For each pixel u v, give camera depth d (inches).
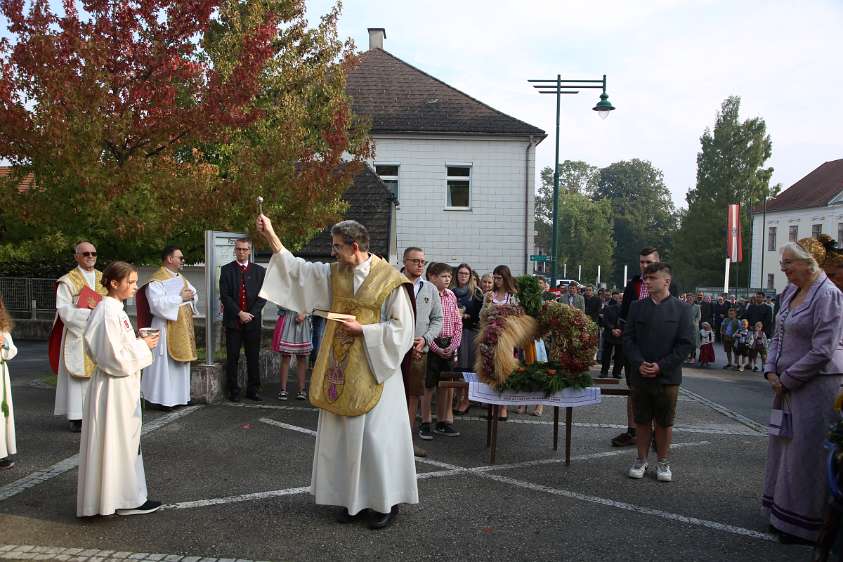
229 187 400.8
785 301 186.5
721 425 320.5
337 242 178.4
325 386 175.8
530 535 173.5
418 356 263.4
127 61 406.6
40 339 660.1
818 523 167.5
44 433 262.4
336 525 176.6
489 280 338.6
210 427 277.4
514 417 327.0
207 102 408.2
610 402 375.9
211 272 330.6
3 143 385.1
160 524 174.7
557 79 701.9
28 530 168.6
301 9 562.6
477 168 901.8
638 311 225.5
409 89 956.0
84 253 275.7
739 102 2277.3
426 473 225.6
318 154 509.0
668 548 167.6
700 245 2277.3
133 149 419.8
